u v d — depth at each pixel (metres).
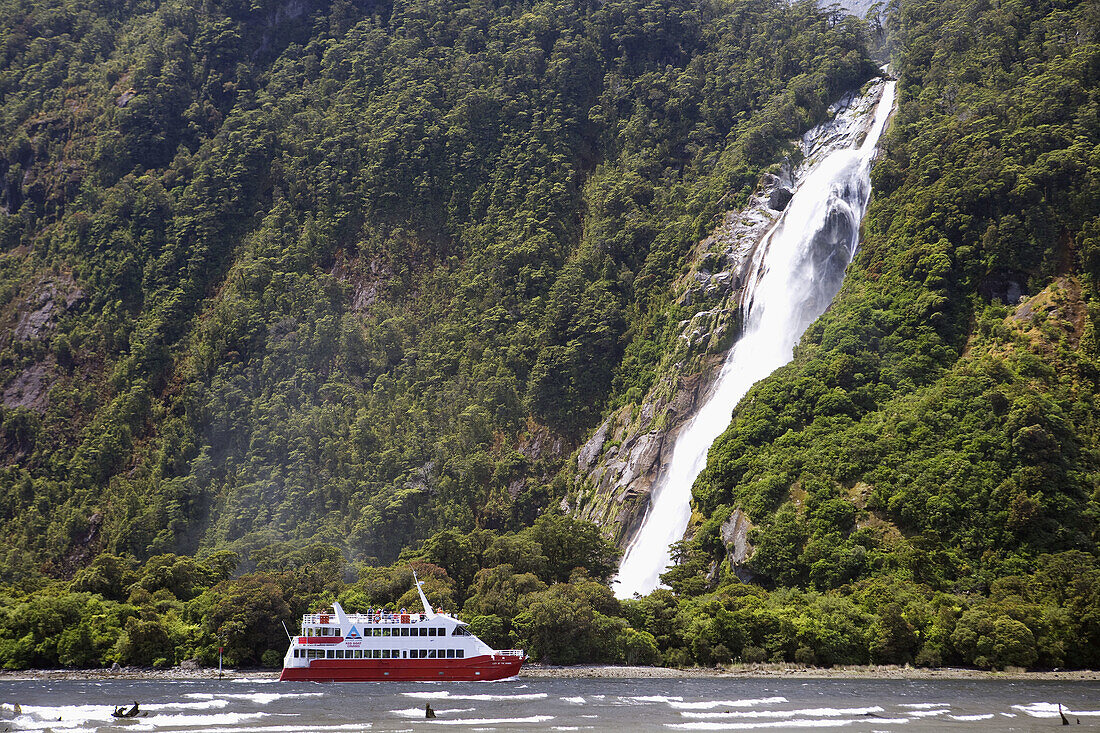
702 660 152.25
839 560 166.50
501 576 163.25
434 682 137.00
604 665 151.38
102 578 169.88
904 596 155.50
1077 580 151.12
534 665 150.75
